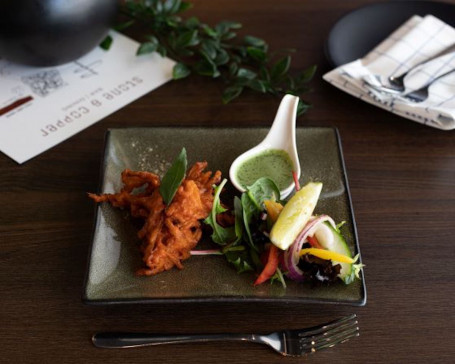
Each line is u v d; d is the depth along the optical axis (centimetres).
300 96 77
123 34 85
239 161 66
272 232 55
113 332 54
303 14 89
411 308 56
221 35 82
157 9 84
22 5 69
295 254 56
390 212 65
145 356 53
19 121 72
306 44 84
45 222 63
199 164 61
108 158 65
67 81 78
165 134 68
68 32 72
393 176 68
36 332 54
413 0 87
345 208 62
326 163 67
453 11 86
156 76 79
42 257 60
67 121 73
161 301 54
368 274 59
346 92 77
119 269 57
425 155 71
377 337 54
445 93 74
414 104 72
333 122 74
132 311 56
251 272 57
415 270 59
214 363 53
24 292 57
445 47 80
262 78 77
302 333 54
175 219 58
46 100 75
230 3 91
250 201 59
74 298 57
